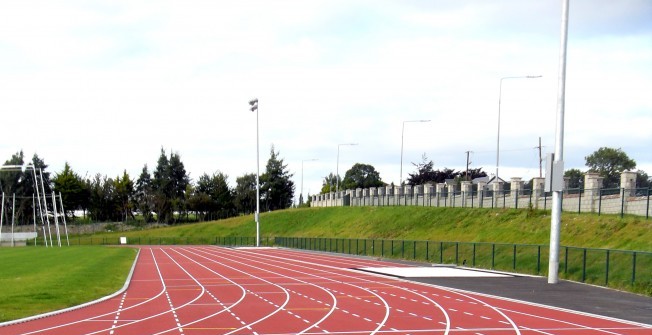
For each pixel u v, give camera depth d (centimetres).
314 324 1817
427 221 6819
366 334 1655
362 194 9725
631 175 4212
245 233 11406
